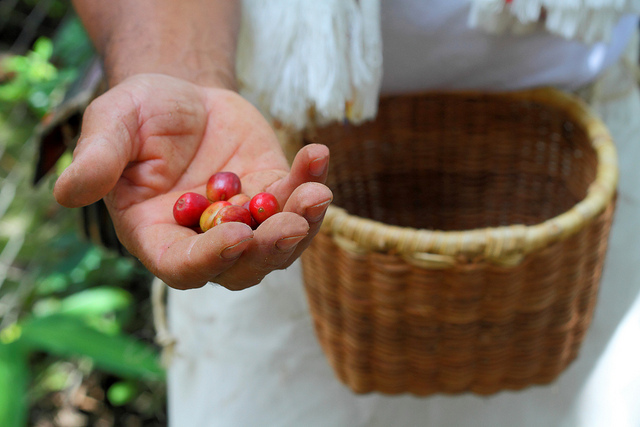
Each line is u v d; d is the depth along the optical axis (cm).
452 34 57
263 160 47
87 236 63
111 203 45
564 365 55
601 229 50
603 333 60
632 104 68
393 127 62
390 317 49
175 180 46
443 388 54
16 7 108
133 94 45
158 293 63
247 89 54
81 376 84
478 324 50
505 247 46
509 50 57
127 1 52
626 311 61
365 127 62
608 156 53
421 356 51
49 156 60
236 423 59
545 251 47
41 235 88
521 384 54
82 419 81
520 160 62
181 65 50
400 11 56
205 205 44
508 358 52
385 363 52
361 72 52
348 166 63
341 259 49
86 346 66
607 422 57
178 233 42
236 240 38
